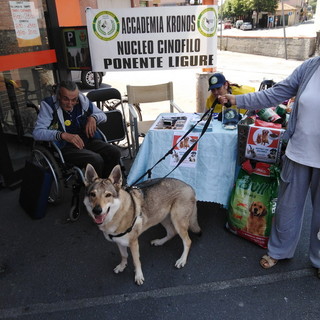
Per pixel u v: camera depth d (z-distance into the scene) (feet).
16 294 8.41
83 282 8.73
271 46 56.90
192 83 33.91
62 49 15.99
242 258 9.40
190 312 7.68
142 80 36.65
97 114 12.28
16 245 10.34
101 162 11.25
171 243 10.25
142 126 16.80
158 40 15.39
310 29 94.79
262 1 139.95
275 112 10.81
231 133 9.84
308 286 8.32
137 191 8.53
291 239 8.61
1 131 12.98
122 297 8.19
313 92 6.94
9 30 13.39
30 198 11.69
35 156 12.28
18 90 14.49
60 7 27.61
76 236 10.72
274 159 9.22
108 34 15.21
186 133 9.61
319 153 7.16
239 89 13.00
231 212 10.00
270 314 7.55
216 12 15.01
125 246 8.76
